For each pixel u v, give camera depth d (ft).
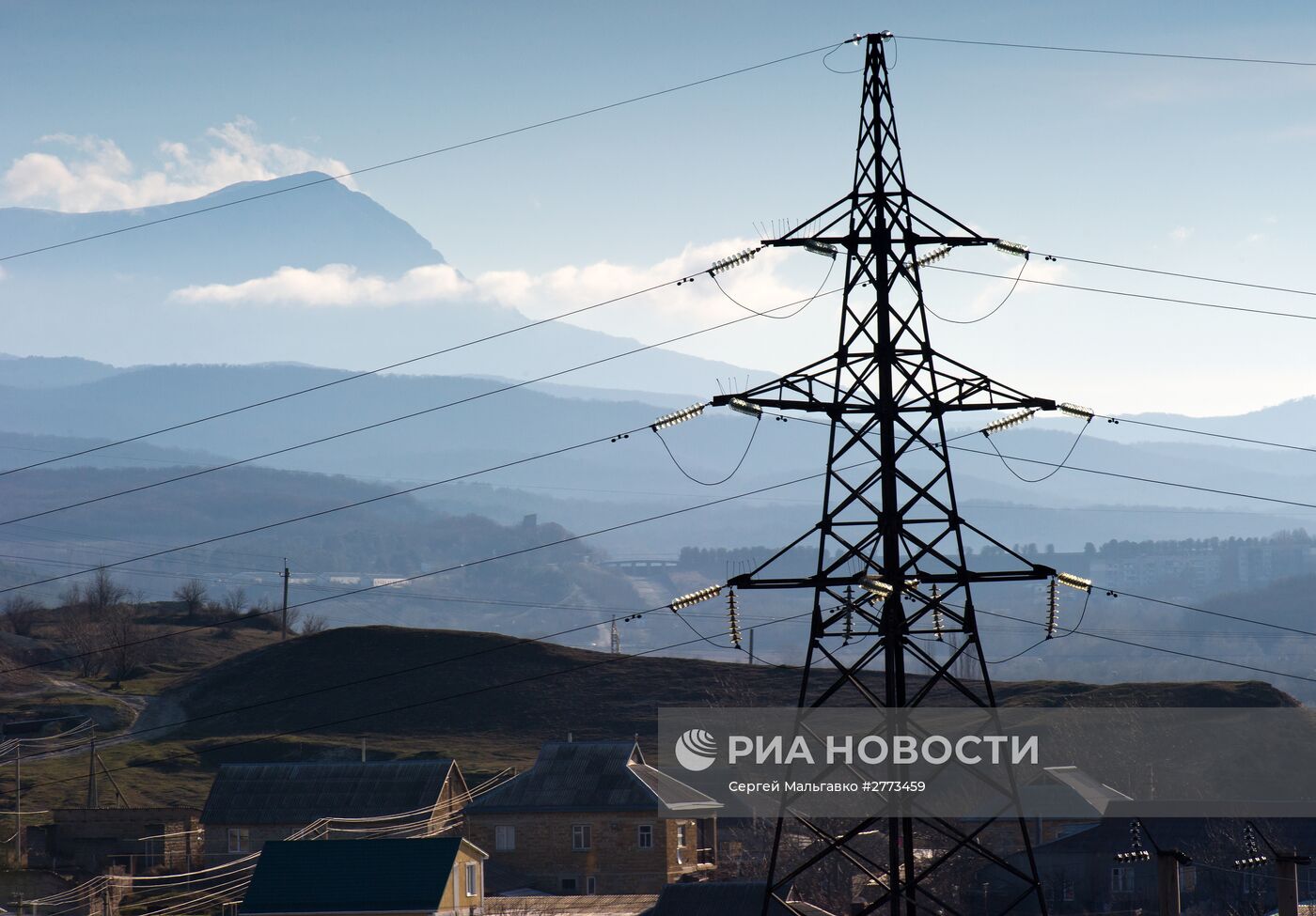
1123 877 410.11
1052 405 202.28
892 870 192.44
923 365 202.49
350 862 362.53
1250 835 371.97
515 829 488.85
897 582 193.26
